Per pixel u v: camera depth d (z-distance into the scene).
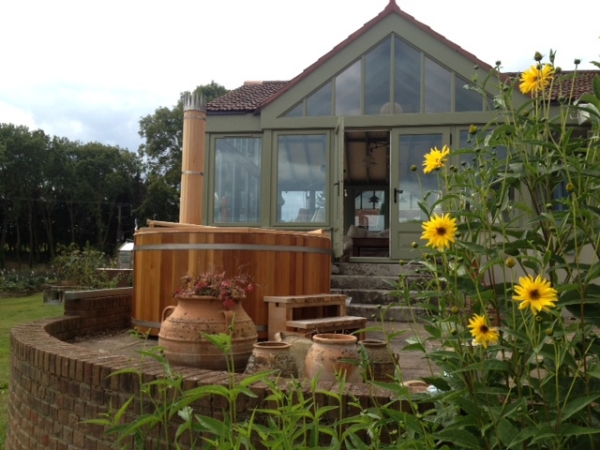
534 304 1.45
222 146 10.14
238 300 3.82
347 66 9.77
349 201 13.17
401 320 6.86
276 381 2.21
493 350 1.67
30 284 20.25
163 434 2.63
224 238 4.86
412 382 2.85
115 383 2.87
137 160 52.38
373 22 9.69
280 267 5.02
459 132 9.36
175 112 41.66
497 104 2.10
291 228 9.73
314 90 9.84
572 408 1.50
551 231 1.78
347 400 2.35
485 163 1.94
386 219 13.05
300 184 9.81
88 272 10.29
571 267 1.67
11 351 4.12
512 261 1.60
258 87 11.90
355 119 9.64
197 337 3.60
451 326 1.85
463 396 1.71
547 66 1.99
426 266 1.93
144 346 4.67
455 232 1.70
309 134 9.83
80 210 50.47
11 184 47.06
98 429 2.93
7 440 4.02
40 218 49.97
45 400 3.33
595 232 1.71
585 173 1.68
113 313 5.95
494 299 1.75
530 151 2.06
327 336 3.15
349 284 8.25
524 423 1.65
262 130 9.98
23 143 47.16
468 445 1.62
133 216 50.75
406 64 9.62
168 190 40.62
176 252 4.97
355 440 1.88
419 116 9.45
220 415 2.50
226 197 10.08
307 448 1.87
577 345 1.64
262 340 4.86
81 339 5.20
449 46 9.43
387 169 12.16
